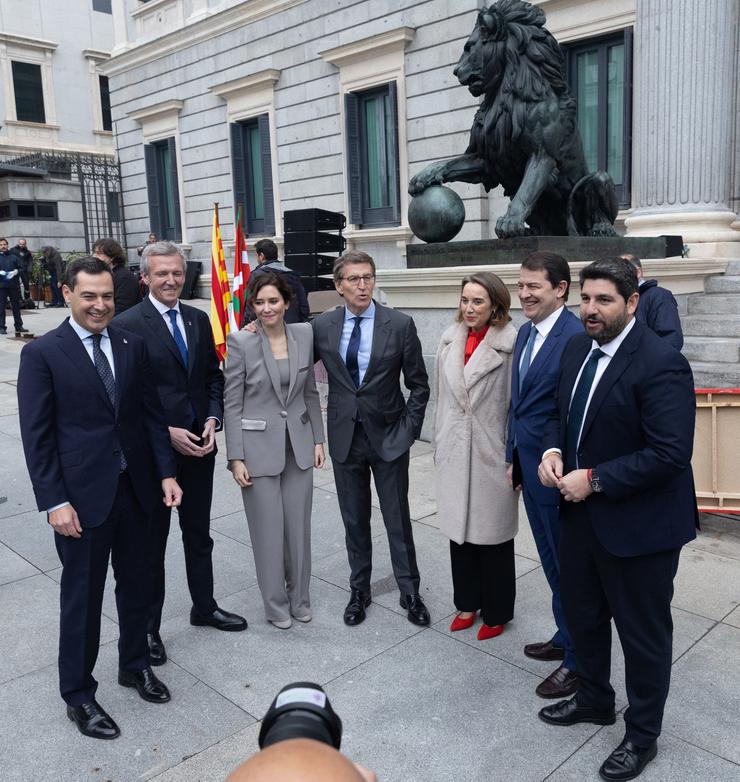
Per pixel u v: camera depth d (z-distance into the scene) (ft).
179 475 11.91
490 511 11.35
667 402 8.05
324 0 49.88
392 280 22.20
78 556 9.61
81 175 75.92
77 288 9.32
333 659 11.47
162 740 9.62
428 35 44.16
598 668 9.47
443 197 21.47
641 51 28.66
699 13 27.09
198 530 12.18
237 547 16.15
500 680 10.80
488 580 11.77
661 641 8.52
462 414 11.51
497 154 20.67
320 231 35.78
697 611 12.53
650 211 28.68
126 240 75.05
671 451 7.93
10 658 11.77
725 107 27.91
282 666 11.30
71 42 103.40
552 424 9.60
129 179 73.05
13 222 77.71
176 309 11.93
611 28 35.53
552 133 19.77
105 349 9.93
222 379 12.68
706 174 27.84
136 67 68.54
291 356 12.29
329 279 35.73
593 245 20.51
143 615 10.48
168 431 10.85
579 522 9.00
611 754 8.85
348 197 50.52
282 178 55.67
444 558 15.20
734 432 15.35
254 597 13.73
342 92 49.80
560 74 20.12
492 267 19.29
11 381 34.32
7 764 9.20
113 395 9.80
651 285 16.02
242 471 12.09
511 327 11.78
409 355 12.52
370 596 13.19
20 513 18.66
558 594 10.55
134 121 70.79
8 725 10.00
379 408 12.42
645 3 28.19
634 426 8.39
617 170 37.45
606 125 37.45
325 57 49.65
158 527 11.30
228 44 58.18
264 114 56.08
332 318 12.65
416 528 16.75
